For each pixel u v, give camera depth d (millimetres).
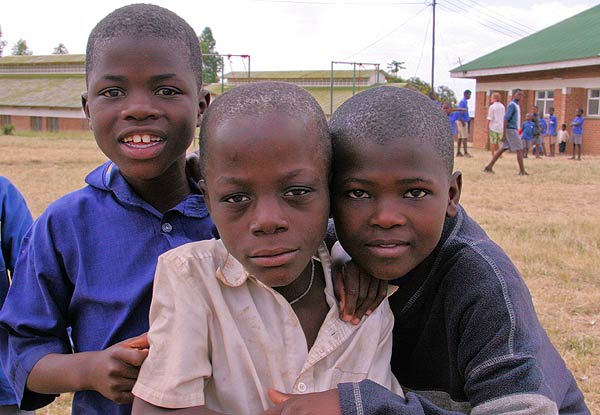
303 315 1600
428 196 1463
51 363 1730
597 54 22141
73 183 11180
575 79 23766
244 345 1507
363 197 1469
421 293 1720
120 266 1840
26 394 1822
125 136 1743
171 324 1483
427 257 1694
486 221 7965
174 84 1762
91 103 1785
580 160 19516
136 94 1731
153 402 1437
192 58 1836
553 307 4930
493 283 1569
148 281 1822
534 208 9125
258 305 1556
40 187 10523
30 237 1916
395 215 1434
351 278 1601
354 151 1442
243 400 1492
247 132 1309
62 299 1874
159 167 1788
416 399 1399
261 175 1315
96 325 1822
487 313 1544
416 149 1428
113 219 1872
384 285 1616
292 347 1535
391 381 1707
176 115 1768
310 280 1615
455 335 1633
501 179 12805
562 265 5977
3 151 19188
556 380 1660
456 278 1631
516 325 1515
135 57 1721
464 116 19922
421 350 1792
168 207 1939
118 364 1576
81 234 1854
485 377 1503
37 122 42625
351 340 1601
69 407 3627
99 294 1813
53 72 48344
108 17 1785
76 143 24328
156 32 1749
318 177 1374
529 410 1399
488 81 27547
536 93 25781
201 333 1484
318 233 1399
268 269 1362
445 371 1766
